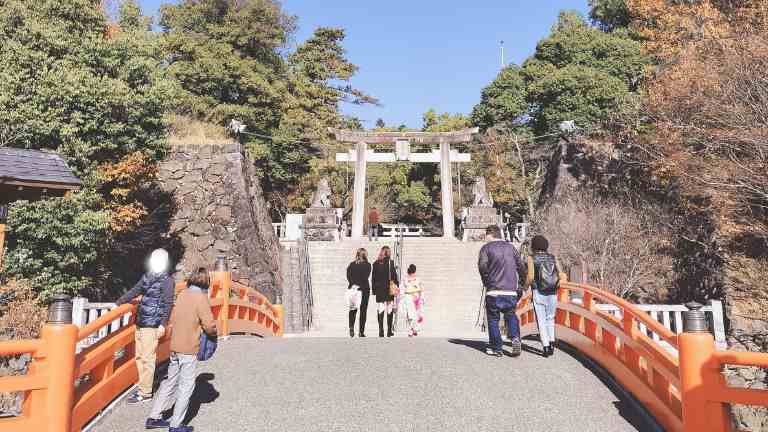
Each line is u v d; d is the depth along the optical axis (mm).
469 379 6652
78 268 13859
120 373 6289
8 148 8672
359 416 5422
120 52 15156
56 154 9211
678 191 17312
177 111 28625
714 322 11242
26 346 4621
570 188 21922
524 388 6316
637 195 19094
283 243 25422
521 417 5410
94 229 13555
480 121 39375
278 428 5141
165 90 15578
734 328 13227
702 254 15297
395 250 22688
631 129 20719
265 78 32812
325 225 26094
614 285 15711
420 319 12484
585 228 17891
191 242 20062
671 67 18797
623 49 34219
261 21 32781
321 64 42062
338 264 22656
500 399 5926
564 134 24219
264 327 13016
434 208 40781
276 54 35562
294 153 33844
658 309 10156
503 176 33594
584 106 32938
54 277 13250
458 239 27156
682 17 20219
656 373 5465
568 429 5137
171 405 5711
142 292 6230
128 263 18422
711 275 14578
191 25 32906
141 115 15211
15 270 12508
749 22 16531
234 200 20562
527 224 25953
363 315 11641
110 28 17938
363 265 11742
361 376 6832
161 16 32188
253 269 19781
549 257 7930
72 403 4871
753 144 14023
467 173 37406
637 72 33625
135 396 6152
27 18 13773
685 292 15578
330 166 34875
